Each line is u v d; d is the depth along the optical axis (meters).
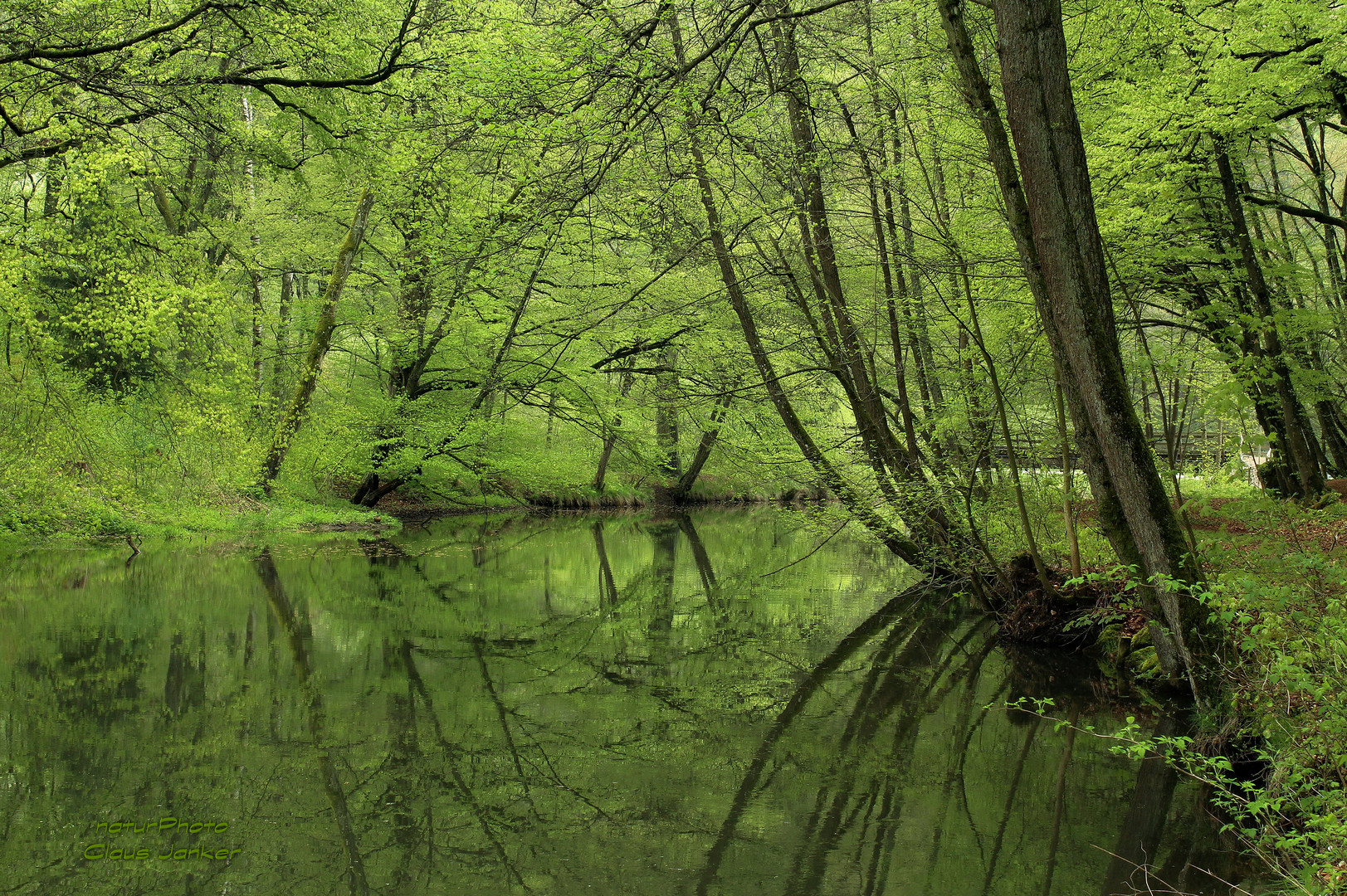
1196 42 8.59
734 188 9.50
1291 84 7.93
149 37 10.02
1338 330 10.99
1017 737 6.70
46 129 10.10
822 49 9.47
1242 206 9.84
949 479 10.33
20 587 11.02
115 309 11.14
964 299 10.30
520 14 9.30
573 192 7.16
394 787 5.63
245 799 5.38
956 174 10.47
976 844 4.92
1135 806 5.44
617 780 5.84
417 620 10.45
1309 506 10.34
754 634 10.22
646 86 6.28
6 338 11.76
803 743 6.55
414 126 10.79
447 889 4.38
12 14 9.65
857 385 11.24
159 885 4.35
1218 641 5.59
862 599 12.45
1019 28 5.55
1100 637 9.03
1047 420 10.23
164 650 8.59
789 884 4.45
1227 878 4.49
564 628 10.33
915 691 7.92
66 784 5.48
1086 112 9.39
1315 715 4.38
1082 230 5.62
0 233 10.71
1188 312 10.99
